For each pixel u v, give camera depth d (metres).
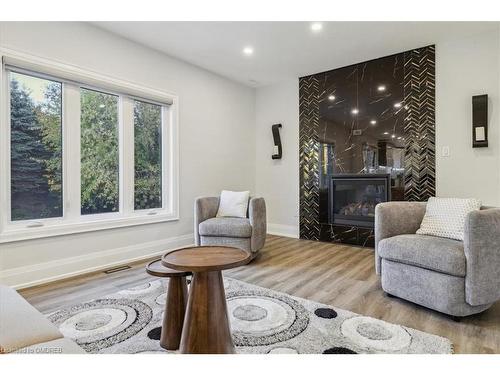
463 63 3.29
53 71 2.63
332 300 2.18
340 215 4.18
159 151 3.72
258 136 5.13
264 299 2.18
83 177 2.96
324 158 4.34
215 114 4.38
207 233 3.22
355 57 3.81
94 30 2.94
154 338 1.66
